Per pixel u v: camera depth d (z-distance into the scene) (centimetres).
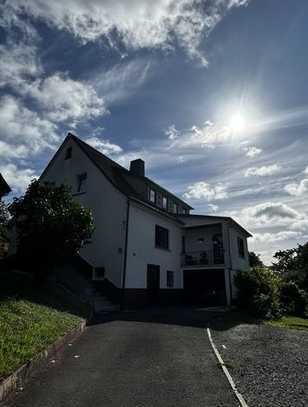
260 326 1294
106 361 660
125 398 467
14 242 1773
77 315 1102
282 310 2003
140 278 1859
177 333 1005
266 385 541
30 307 888
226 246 2356
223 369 622
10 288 1040
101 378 552
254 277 1831
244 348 846
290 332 1180
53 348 683
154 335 952
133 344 824
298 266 4512
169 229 2364
